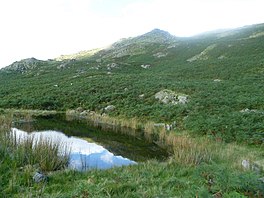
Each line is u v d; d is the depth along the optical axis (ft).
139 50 476.13
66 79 230.07
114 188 30.71
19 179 32.76
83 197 28.02
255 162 46.47
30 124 93.66
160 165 42.80
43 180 33.40
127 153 58.59
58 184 32.58
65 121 103.96
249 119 71.00
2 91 187.93
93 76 218.18
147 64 328.08
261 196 26.63
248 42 282.77
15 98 157.79
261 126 64.64
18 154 40.29
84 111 121.80
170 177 35.94
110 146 64.69
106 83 165.99
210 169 33.63
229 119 72.84
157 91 127.95
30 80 267.18
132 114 101.14
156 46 483.51
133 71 289.33
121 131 84.02
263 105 87.04
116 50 588.91
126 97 127.85
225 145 59.06
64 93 155.22
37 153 41.63
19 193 28.86
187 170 38.93
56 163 41.14
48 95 153.79
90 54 625.00
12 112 114.73
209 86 130.11
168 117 88.84
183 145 57.21
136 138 74.38
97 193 29.07
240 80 146.00
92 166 45.88
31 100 144.56
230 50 272.10
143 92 129.59
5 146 42.65
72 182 34.01
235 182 27.99
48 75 299.79
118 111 109.50
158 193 29.40
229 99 97.45
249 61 199.31
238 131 64.39
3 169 35.55
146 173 37.70
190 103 97.76
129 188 31.22
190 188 29.35
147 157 55.57
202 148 50.96
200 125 72.69
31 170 36.14
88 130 85.40
